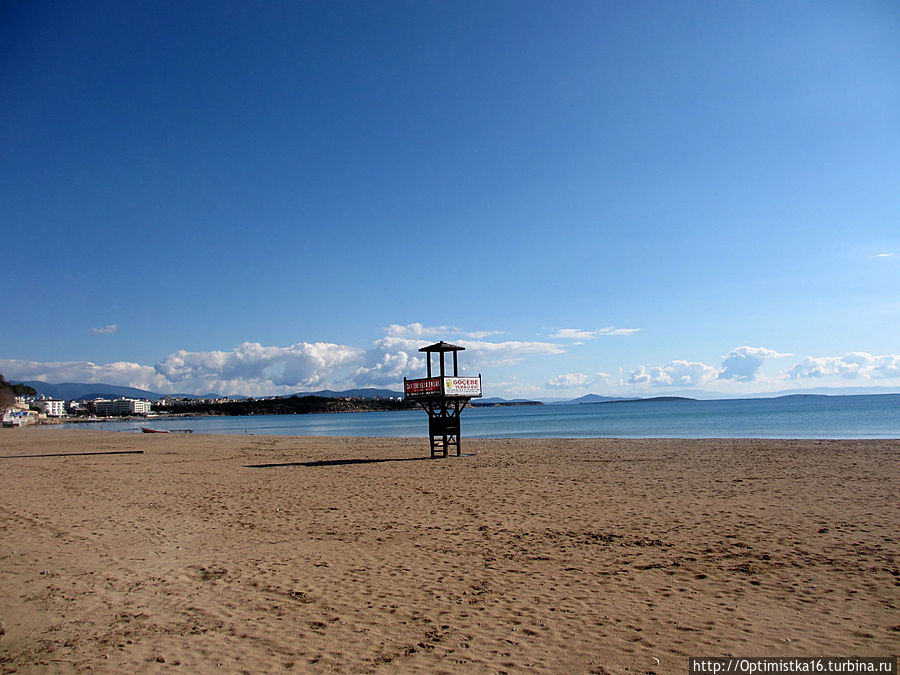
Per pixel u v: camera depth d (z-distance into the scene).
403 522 12.78
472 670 5.61
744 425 63.47
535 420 105.81
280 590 8.16
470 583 8.37
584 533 11.32
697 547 10.02
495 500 15.43
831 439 35.66
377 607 7.44
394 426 98.19
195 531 12.07
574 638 6.35
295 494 17.14
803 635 6.27
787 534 10.70
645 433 54.03
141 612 7.35
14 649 6.27
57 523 12.98
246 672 5.63
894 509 12.70
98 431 87.69
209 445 44.84
